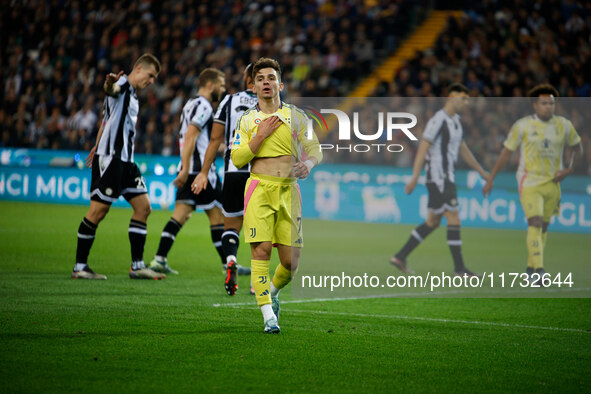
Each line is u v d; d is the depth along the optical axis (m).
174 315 19.52
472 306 22.75
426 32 75.88
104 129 25.05
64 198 60.91
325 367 14.66
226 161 23.61
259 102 17.70
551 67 67.69
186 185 27.25
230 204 23.39
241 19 77.00
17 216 49.00
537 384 13.89
